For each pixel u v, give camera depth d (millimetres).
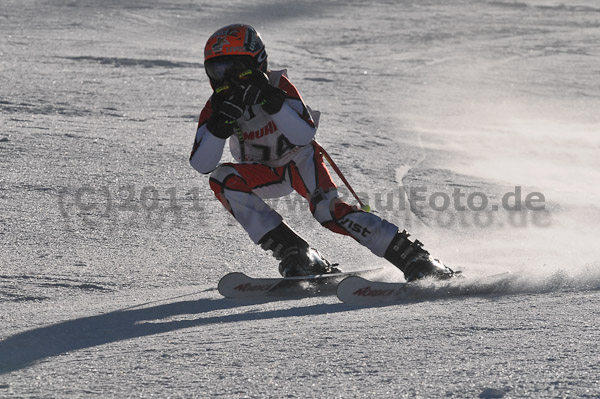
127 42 75688
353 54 78875
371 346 8617
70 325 11062
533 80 64438
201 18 99938
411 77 64188
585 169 33375
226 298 13320
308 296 13734
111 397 7258
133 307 12531
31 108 37656
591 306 10242
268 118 13602
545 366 7457
